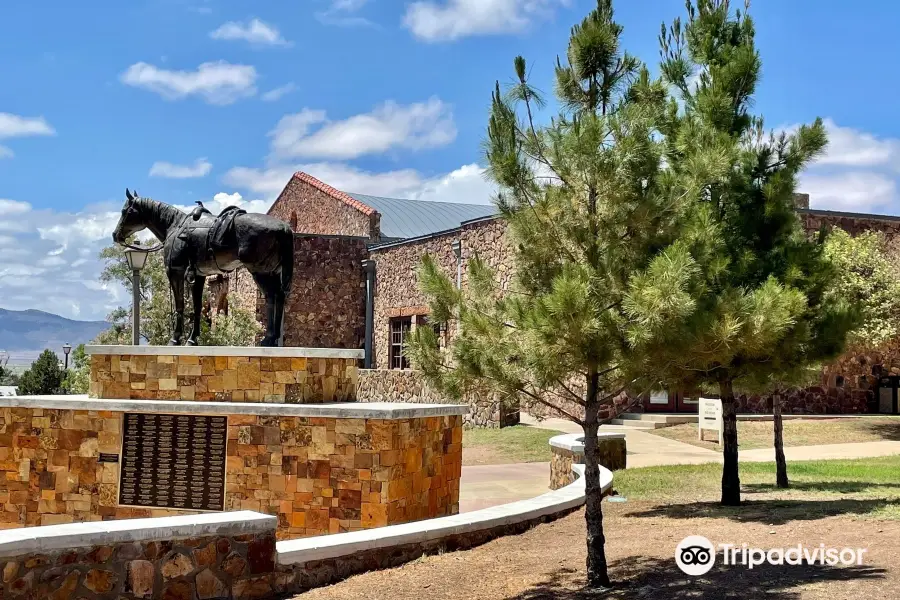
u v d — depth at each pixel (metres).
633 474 13.41
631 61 7.19
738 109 10.73
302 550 6.94
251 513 6.91
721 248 9.46
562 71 7.20
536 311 6.16
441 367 6.92
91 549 5.99
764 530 8.05
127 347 11.06
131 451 10.53
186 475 10.29
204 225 11.58
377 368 29.02
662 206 6.71
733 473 10.28
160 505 10.36
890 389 22.38
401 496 9.82
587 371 6.73
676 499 10.92
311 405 10.09
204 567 6.44
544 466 15.89
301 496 9.85
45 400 10.91
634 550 7.66
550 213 6.70
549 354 6.22
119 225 12.34
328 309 29.58
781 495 10.91
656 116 7.00
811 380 10.48
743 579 6.30
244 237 11.21
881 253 21.36
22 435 11.05
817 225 21.89
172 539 6.31
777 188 10.12
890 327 19.66
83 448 10.73
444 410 10.83
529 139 6.96
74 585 5.90
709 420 18.16
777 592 5.89
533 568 7.27
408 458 10.01
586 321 6.03
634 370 6.61
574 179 6.75
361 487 9.62
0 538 5.69
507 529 8.86
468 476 14.63
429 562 7.61
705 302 6.91
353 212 32.19
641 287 6.02
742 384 10.65
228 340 21.66
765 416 20.72
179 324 11.75
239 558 6.61
